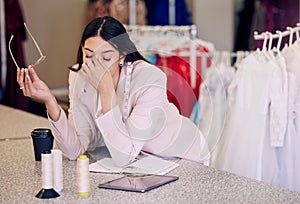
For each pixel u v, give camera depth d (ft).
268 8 14.74
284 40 10.13
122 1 14.75
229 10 15.99
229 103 8.32
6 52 13.92
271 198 4.49
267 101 7.73
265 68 7.73
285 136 7.73
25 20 15.34
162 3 15.26
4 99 14.08
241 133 8.04
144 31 10.43
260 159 7.85
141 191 4.66
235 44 15.85
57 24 15.66
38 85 5.58
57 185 4.66
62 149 5.86
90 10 15.12
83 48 5.50
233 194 4.59
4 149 6.63
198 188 4.77
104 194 4.61
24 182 5.07
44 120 8.93
